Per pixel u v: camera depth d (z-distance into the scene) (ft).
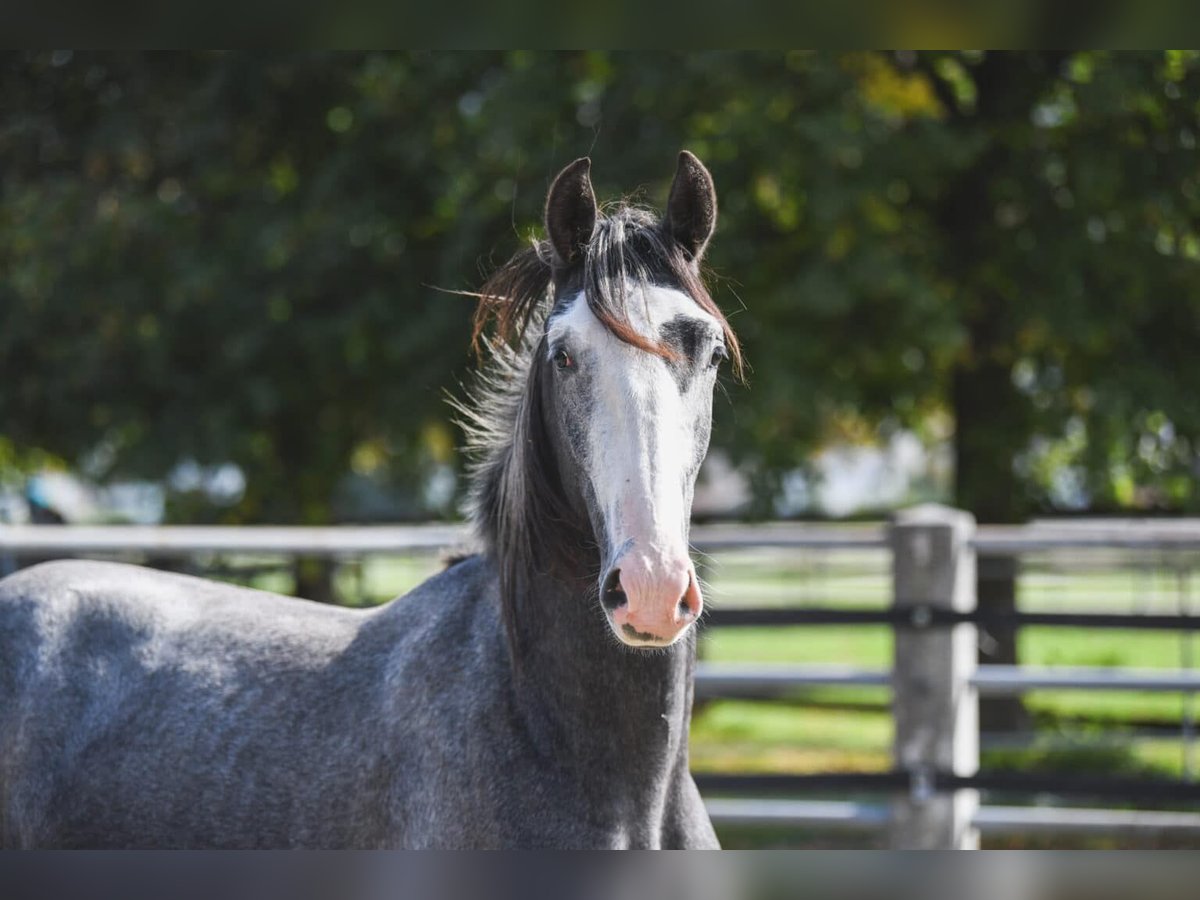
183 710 11.64
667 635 8.32
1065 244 33.58
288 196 35.88
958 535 21.18
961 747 21.66
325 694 11.20
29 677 12.29
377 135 35.42
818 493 42.47
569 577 9.86
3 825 12.28
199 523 39.09
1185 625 20.33
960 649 21.53
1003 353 37.01
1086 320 32.96
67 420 37.29
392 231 36.01
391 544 22.02
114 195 36.11
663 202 31.12
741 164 33.01
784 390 32.04
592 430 9.05
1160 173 33.50
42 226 34.76
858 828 22.58
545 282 10.76
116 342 36.17
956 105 37.40
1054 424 36.06
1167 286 34.37
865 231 32.71
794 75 32.50
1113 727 32.24
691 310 9.41
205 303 35.68
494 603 10.77
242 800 11.04
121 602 12.62
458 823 9.96
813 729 35.63
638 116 33.12
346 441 39.88
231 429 35.40
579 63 33.81
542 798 9.85
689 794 10.80
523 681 10.10
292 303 36.42
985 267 35.09
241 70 35.32
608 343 9.16
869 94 36.27
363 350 35.09
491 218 34.06
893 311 34.22
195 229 36.11
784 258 34.86
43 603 12.66
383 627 11.52
